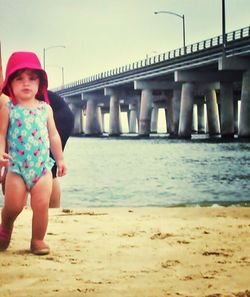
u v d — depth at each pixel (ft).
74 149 94.43
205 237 11.96
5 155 10.46
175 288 8.32
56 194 16.38
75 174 47.75
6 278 8.84
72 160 66.80
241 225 13.39
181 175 45.47
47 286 8.42
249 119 118.32
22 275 9.00
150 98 162.71
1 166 10.45
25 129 10.64
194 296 7.97
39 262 9.85
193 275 9.00
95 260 9.99
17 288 8.32
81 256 10.28
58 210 16.02
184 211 16.11
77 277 8.89
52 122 11.20
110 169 52.90
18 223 13.84
